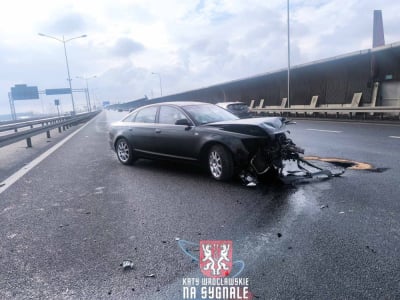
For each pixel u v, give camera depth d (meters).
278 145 5.75
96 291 2.73
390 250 3.18
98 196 5.51
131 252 3.40
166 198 5.22
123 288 2.76
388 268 2.87
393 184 5.33
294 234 3.63
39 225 4.27
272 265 3.01
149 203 5.01
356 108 19.91
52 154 10.68
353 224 3.83
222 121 6.49
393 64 19.98
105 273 3.01
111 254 3.37
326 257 3.10
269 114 30.16
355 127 14.97
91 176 7.09
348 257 3.08
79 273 3.03
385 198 4.67
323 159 7.54
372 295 2.51
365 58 21.48
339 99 24.62
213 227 3.95
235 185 5.80
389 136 11.18
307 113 25.27
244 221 4.09
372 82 21.45
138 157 8.03
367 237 3.48
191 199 5.11
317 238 3.50
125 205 4.96
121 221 4.29
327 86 25.80
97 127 25.42
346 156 7.86
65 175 7.28
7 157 10.45
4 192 5.99
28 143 13.10
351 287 2.62
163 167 7.78
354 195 4.86
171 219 4.29
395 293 2.52
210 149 6.26
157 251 3.39
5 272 3.10
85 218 4.46
